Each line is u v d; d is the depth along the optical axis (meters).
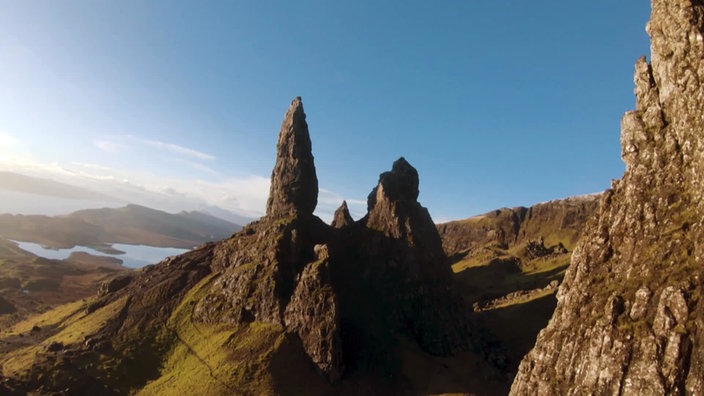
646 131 88.06
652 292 72.75
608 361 71.94
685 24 82.88
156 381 187.38
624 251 83.12
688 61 82.31
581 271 89.12
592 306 82.25
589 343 77.62
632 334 71.31
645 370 66.69
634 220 83.50
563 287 93.31
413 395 194.88
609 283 82.25
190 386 177.38
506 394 198.12
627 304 75.31
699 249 70.25
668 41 86.12
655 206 81.06
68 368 185.00
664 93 86.31
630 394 66.88
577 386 75.31
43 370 181.62
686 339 64.88
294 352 195.38
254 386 176.00
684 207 76.81
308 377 187.62
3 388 166.88
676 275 70.94
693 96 80.25
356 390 189.50
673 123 83.38
